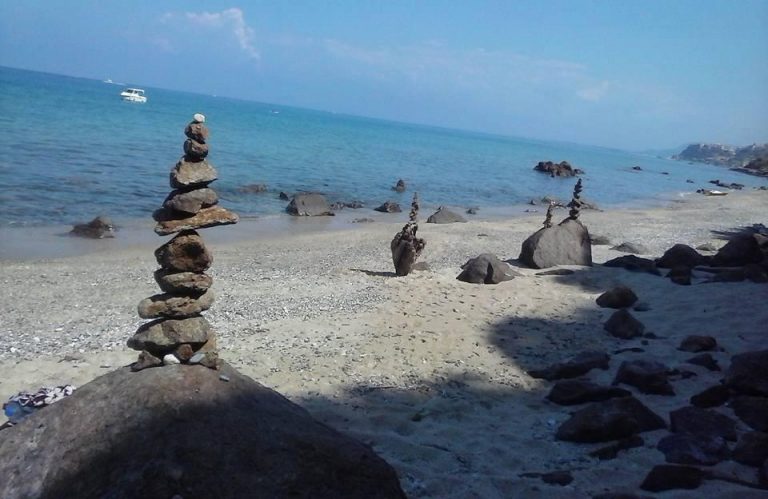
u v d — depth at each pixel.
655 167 117.62
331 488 3.85
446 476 5.73
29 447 3.96
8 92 80.62
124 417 3.90
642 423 6.62
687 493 5.20
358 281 14.01
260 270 15.54
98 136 44.50
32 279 13.69
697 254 15.68
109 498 3.56
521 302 12.14
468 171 59.41
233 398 4.09
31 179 26.47
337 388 7.91
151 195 26.17
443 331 10.27
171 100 155.25
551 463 6.08
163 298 4.22
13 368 8.22
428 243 20.95
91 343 9.50
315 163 48.72
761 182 91.62
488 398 7.77
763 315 10.88
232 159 44.69
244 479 3.69
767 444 5.91
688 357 9.00
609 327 10.41
